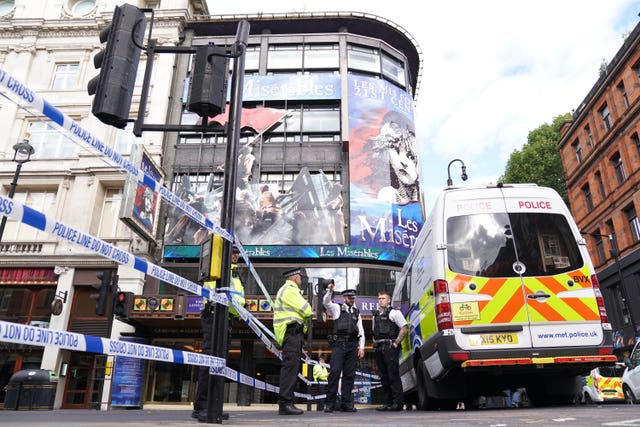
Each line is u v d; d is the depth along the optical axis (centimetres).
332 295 773
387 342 789
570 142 3178
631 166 2491
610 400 1590
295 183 2311
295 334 595
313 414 637
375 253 2222
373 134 2458
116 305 1056
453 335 562
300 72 2666
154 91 2488
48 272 2100
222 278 385
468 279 585
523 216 620
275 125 2484
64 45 2575
